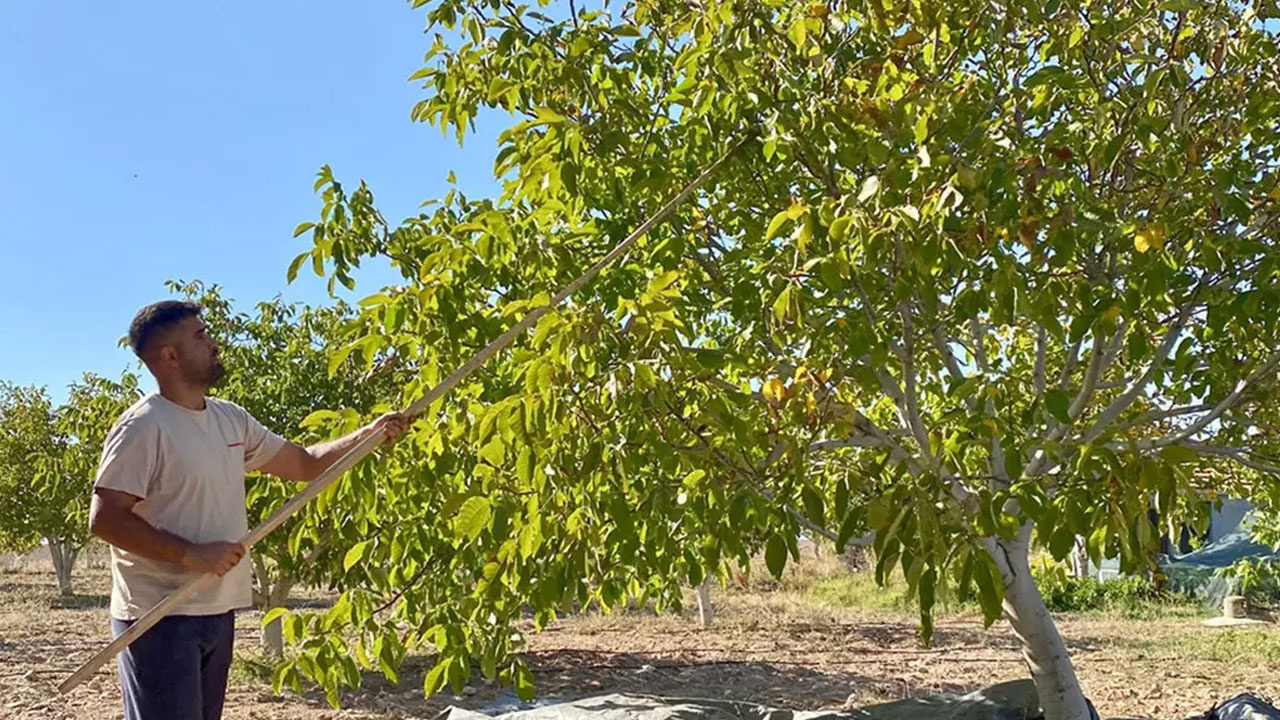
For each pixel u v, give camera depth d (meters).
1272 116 4.36
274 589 12.26
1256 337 4.32
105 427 13.67
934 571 2.91
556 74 4.45
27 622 17.38
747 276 4.50
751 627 17.03
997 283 3.47
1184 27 4.36
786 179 4.38
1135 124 3.94
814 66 4.24
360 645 4.86
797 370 3.59
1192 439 5.25
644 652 14.41
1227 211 3.67
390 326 4.20
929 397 6.10
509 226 4.22
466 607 4.66
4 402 22.77
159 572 3.35
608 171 4.36
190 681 3.29
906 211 3.21
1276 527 11.83
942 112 3.86
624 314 3.67
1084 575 20.31
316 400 12.35
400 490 4.76
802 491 3.39
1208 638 14.70
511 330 3.52
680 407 3.61
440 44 4.86
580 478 3.58
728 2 3.99
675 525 4.45
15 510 22.20
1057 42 4.30
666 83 4.70
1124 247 3.89
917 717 5.45
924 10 4.12
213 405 3.64
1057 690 4.84
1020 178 3.74
